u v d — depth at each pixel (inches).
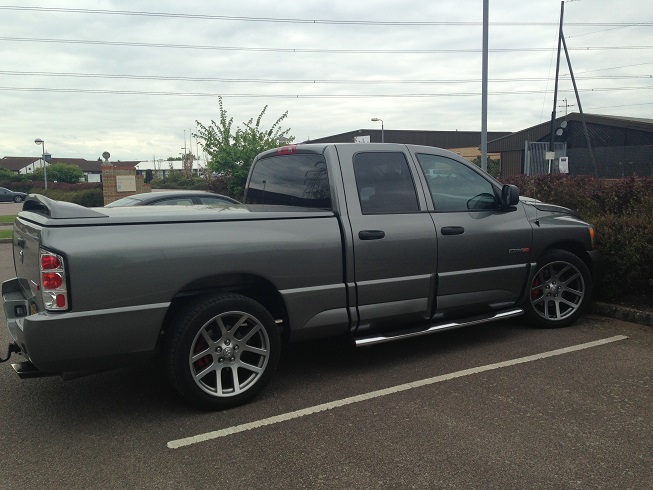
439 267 194.5
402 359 200.1
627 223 261.3
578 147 1427.2
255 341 167.8
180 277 151.0
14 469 129.1
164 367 156.9
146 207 178.5
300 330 172.6
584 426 144.3
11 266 431.8
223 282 162.9
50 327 136.5
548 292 231.8
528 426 144.9
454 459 129.4
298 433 144.5
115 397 171.5
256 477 124.0
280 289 167.2
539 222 223.0
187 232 153.4
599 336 221.6
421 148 201.5
